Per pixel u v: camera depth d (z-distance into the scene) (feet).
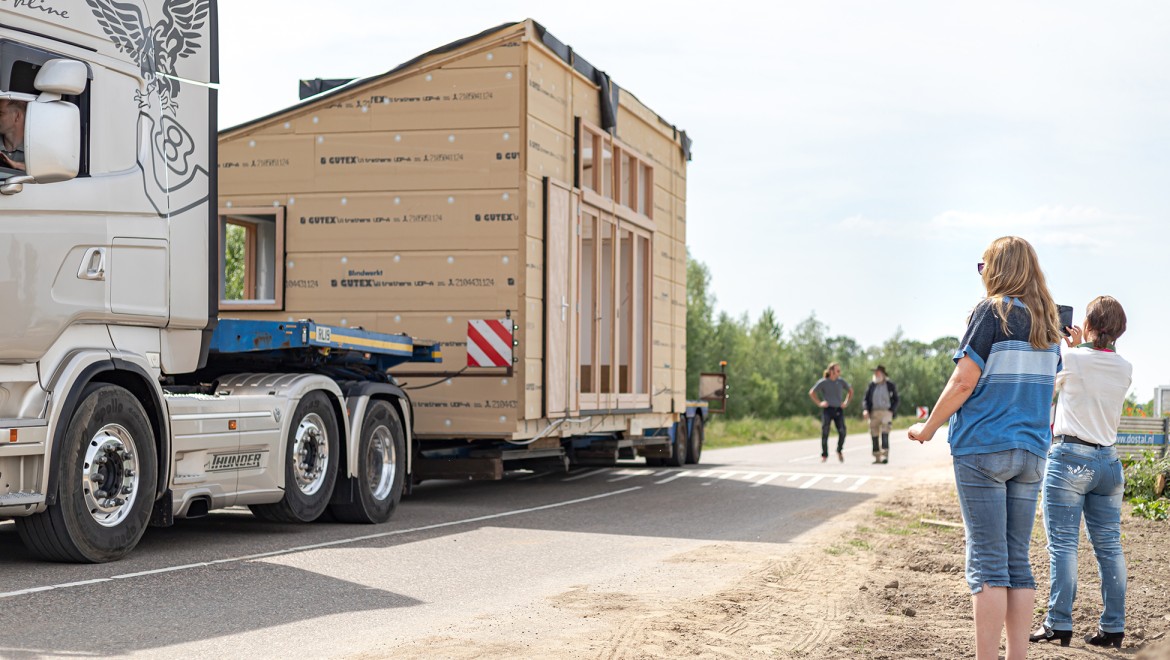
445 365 43.06
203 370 33.63
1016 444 16.61
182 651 17.93
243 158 44.98
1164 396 60.39
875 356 456.04
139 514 27.07
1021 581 16.98
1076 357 20.79
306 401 33.91
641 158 55.62
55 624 19.48
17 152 24.18
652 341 57.21
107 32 26.40
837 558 30.30
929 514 41.45
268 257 47.29
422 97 43.55
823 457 76.43
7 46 23.80
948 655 18.83
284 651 18.13
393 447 37.70
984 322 16.93
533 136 43.32
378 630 19.89
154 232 27.71
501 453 44.39
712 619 21.48
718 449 97.25
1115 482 20.90
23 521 25.12
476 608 22.20
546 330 44.27
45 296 24.67
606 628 20.44
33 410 24.61
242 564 26.58
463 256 43.06
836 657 18.54
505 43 42.91
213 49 29.89
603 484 53.93
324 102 44.37
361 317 43.88
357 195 44.04
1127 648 20.89
